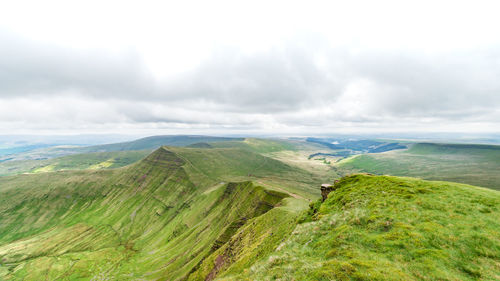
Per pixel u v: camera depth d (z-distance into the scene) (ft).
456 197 93.66
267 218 268.82
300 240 96.12
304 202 371.76
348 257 65.26
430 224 74.08
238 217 511.81
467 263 53.67
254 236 247.70
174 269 460.14
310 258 72.49
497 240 59.41
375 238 72.33
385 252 63.67
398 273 51.98
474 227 68.08
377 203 104.27
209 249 395.55
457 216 77.10
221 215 631.56
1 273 619.26
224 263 259.39
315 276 56.95
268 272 72.54
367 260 59.88
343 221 94.79
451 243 61.93
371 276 51.72
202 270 305.94
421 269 53.16
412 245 64.23
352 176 167.73
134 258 636.48
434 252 59.00
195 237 591.37
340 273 55.01
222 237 398.01
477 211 78.18
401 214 86.69
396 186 121.70
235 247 270.46
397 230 74.43
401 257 59.62
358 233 78.54
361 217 91.20
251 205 522.88
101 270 586.86
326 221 103.45
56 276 576.61
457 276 49.90
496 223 68.08
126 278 519.60
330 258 68.33
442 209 84.74
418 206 91.25
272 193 520.83
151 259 590.96
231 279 82.99
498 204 80.48
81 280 553.64
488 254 55.06
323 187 171.83
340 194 143.43
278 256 81.30
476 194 93.25
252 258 171.94
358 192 131.34
